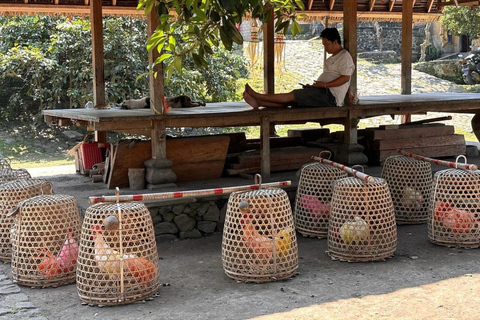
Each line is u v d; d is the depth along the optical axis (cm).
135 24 1469
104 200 463
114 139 1524
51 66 1420
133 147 699
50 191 596
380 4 1152
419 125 905
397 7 1165
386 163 677
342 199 546
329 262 541
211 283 494
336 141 850
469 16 2045
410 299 445
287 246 495
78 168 856
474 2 1128
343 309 429
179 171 724
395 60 2289
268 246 487
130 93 1438
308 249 583
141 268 455
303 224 629
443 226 578
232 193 508
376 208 539
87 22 1441
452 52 2528
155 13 670
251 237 488
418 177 665
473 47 2348
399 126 892
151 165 682
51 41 1487
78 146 846
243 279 493
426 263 532
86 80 1455
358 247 536
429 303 436
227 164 778
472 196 576
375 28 2500
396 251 570
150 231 470
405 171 664
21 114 1555
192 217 640
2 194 566
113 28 1416
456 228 572
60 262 495
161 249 601
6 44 1489
